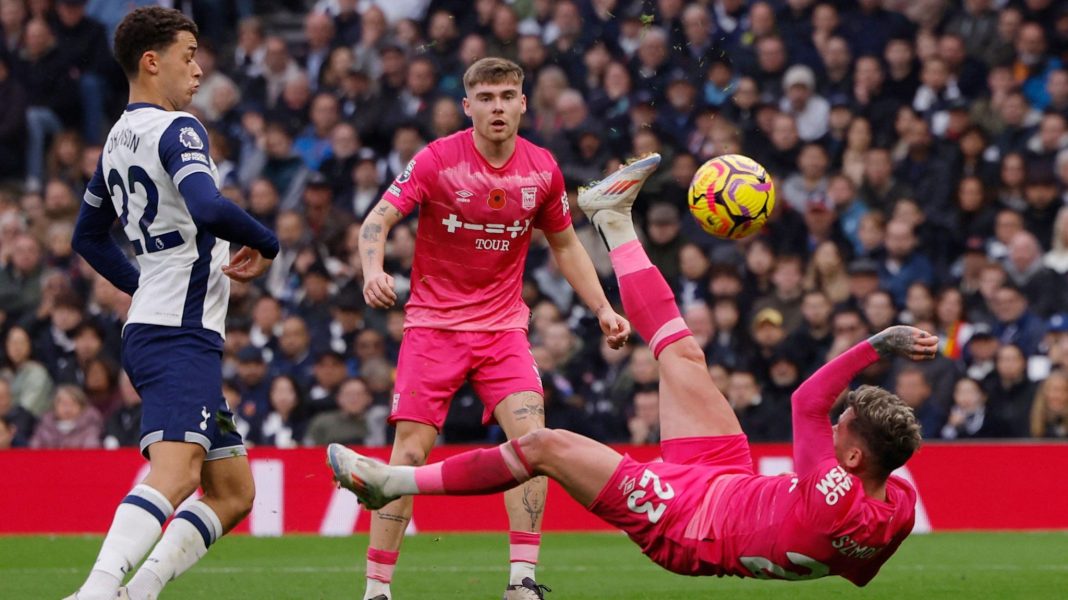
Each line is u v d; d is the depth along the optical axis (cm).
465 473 820
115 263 939
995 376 1875
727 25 2375
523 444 820
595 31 2312
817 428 790
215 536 891
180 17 885
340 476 820
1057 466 1695
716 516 820
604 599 1161
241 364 1892
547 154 1055
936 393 1866
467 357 1038
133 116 862
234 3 2644
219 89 2402
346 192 2244
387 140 2302
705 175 998
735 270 2003
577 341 1952
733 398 1858
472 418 1822
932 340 777
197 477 853
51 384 2009
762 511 808
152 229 857
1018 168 2230
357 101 2322
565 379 1903
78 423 1891
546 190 1046
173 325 852
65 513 1677
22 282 2161
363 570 1354
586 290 1063
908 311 2050
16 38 2481
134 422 1909
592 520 1705
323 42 2461
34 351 2031
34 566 1416
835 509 775
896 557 1449
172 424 841
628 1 2323
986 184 2241
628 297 919
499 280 1052
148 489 829
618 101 2233
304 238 2164
